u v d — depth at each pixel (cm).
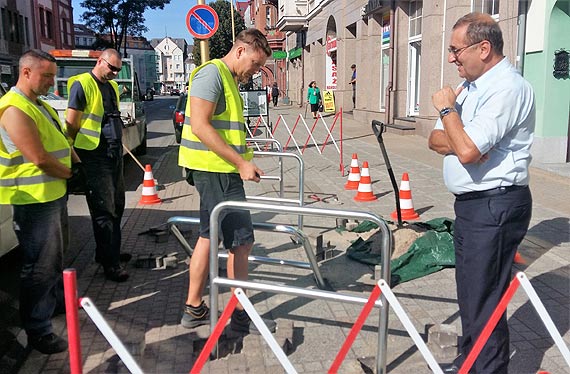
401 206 639
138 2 4688
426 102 1402
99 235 457
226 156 325
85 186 385
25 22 3712
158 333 365
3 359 341
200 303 373
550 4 867
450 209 685
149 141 1633
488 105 255
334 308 403
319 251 507
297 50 3347
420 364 321
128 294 436
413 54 1603
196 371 246
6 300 447
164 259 493
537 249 517
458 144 253
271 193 802
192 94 327
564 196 723
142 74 10206
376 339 354
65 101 998
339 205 717
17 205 323
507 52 992
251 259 444
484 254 267
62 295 400
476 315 276
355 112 2047
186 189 872
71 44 4938
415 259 477
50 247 332
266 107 1486
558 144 923
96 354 338
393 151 1217
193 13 949
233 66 351
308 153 1223
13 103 308
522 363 321
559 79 900
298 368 318
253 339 343
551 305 397
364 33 1938
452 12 1234
